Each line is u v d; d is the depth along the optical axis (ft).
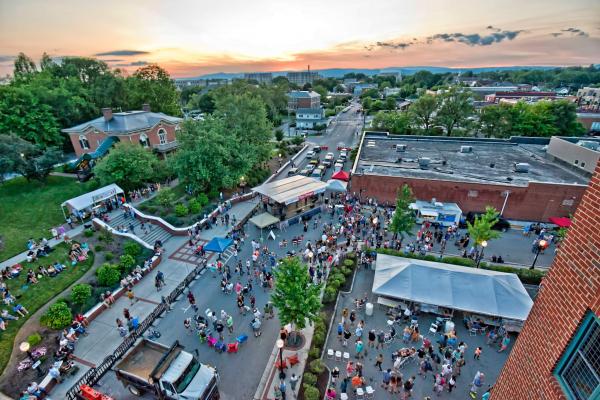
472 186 113.29
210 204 126.11
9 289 76.43
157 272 86.79
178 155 129.08
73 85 194.08
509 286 65.16
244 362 59.72
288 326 65.57
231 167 136.26
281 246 98.53
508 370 27.48
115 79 208.74
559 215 109.19
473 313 67.26
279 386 54.65
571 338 20.04
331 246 95.40
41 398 53.42
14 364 59.67
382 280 69.92
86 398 51.72
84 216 108.27
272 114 343.87
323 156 209.97
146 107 180.65
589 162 118.11
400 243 93.45
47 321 65.51
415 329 63.05
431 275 68.44
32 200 120.06
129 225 105.81
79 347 63.82
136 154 125.59
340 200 130.52
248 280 82.99
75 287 72.84
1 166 119.34
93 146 156.35
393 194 123.13
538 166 132.26
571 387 20.10
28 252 88.58
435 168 132.36
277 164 192.65
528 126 191.52
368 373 56.44
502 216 114.42
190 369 49.65
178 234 105.09
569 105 192.44
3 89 162.20
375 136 192.34
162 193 114.52
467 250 94.22
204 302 75.51
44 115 164.55
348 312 71.41
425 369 55.93
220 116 165.68
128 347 63.10
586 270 19.43
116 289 78.89
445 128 219.61
